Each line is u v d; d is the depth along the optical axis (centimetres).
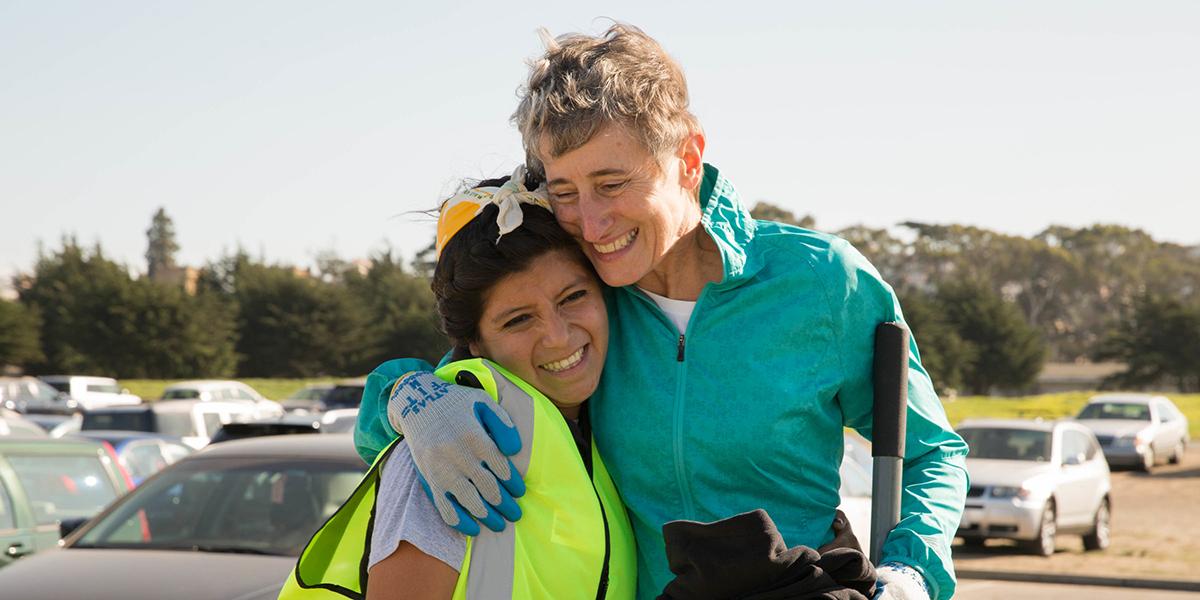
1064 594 1182
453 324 215
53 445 744
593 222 207
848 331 226
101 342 6619
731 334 223
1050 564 1343
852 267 227
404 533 186
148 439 1159
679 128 209
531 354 213
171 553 525
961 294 8156
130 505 575
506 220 205
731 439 220
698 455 222
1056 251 11356
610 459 228
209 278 7831
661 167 207
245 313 7150
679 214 214
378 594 187
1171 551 1478
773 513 223
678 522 190
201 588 474
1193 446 3353
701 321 224
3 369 6669
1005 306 8006
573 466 204
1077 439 1544
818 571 187
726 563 184
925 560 211
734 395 222
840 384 227
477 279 208
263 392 5894
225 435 806
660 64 208
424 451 188
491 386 200
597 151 203
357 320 7212
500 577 189
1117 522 1825
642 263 212
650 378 225
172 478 587
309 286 7188
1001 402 4725
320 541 199
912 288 9000
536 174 221
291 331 7031
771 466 222
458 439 187
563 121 202
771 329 222
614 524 217
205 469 590
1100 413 2805
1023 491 1402
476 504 187
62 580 490
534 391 207
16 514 677
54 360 6675
